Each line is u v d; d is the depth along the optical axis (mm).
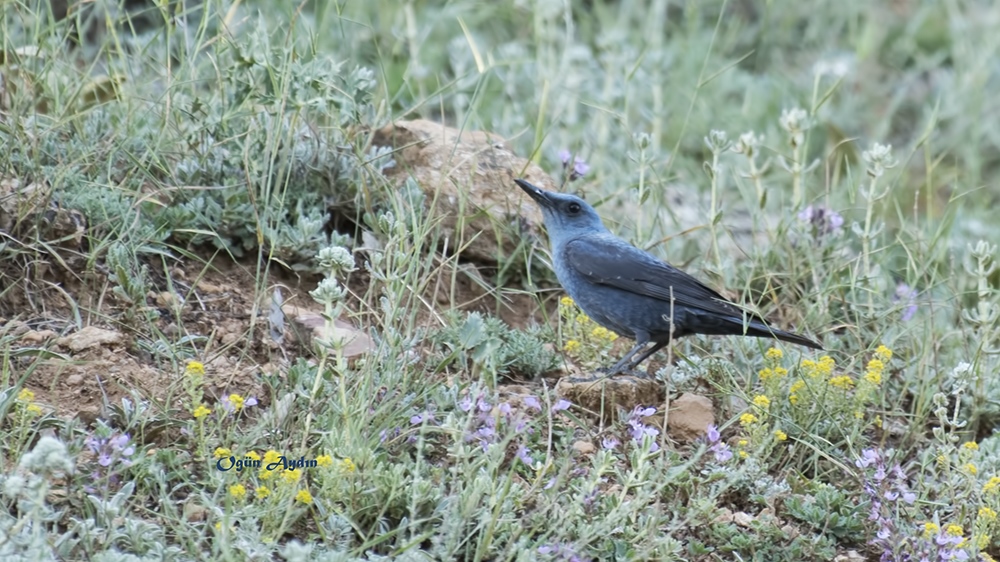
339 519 7930
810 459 9703
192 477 8469
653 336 10844
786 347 11305
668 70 18000
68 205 10602
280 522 7965
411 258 10133
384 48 16469
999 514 8844
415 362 9648
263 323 10531
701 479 8867
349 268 8656
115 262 10172
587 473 8969
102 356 9617
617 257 10750
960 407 11070
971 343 11852
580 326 11156
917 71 19516
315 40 11961
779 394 9984
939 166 17953
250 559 7438
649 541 7961
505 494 7895
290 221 11703
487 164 12359
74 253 10461
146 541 7648
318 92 11789
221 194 11320
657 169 15148
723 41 19875
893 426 10766
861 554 8867
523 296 12070
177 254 11062
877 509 8797
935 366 11062
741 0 21141
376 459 8578
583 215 11203
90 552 7402
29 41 13367
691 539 8500
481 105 15648
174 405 9250
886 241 14875
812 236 12766
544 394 10203
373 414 8867
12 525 7395
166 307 10461
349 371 9656
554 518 8242
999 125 18844
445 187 12047
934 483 9594
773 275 12156
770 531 8586
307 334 10359
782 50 20422
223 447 8617
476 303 11805
